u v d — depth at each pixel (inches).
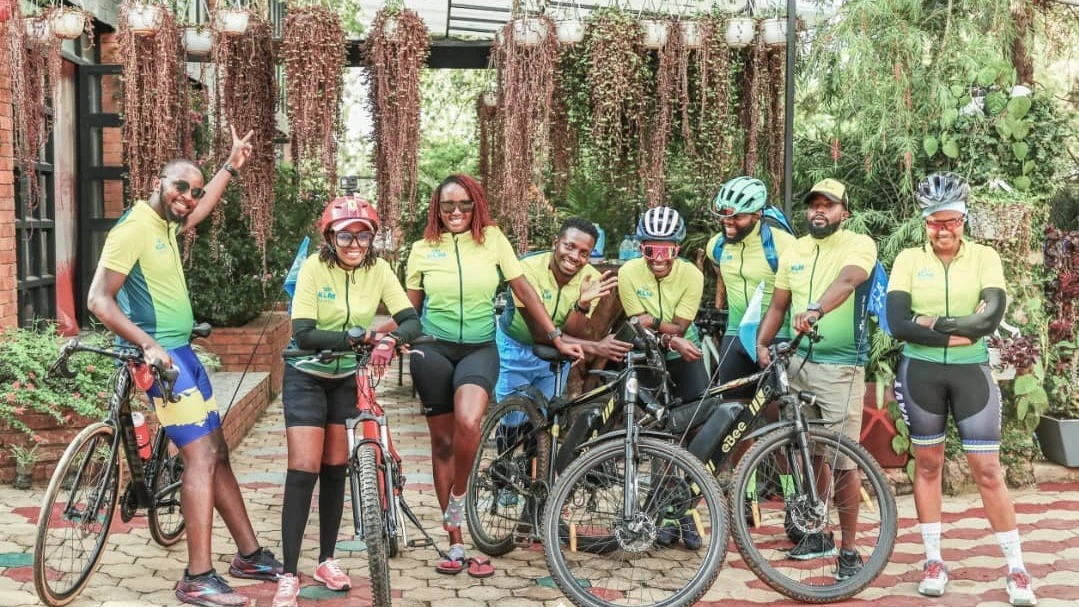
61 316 319.9
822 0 277.7
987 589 175.0
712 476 168.7
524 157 253.8
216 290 347.9
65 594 159.0
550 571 163.2
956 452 237.6
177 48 242.7
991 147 255.8
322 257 168.1
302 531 164.2
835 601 167.6
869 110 265.0
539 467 188.7
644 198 281.0
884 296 187.5
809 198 184.7
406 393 398.9
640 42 256.4
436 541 201.5
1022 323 243.3
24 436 221.8
